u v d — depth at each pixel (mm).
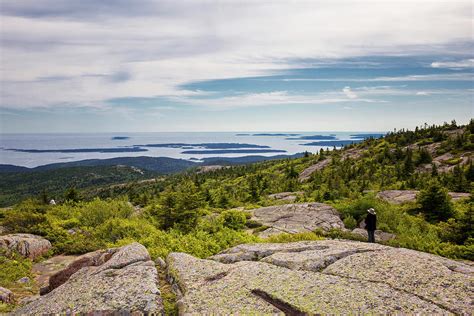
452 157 67875
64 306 7172
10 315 7848
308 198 42875
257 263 9070
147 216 25531
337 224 24531
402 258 8641
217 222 24438
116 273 8688
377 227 22266
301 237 14578
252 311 6520
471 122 81250
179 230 20297
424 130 93312
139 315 6613
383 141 95438
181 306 7004
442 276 7504
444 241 17844
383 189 51000
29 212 22734
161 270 9570
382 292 6906
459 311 6133
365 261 8586
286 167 94938
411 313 6133
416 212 26344
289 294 7000
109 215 24359
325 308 6387
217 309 6672
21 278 13477
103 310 6750
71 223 22016
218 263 9352
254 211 31375
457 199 33531
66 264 15922
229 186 74062
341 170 69375
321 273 8188
